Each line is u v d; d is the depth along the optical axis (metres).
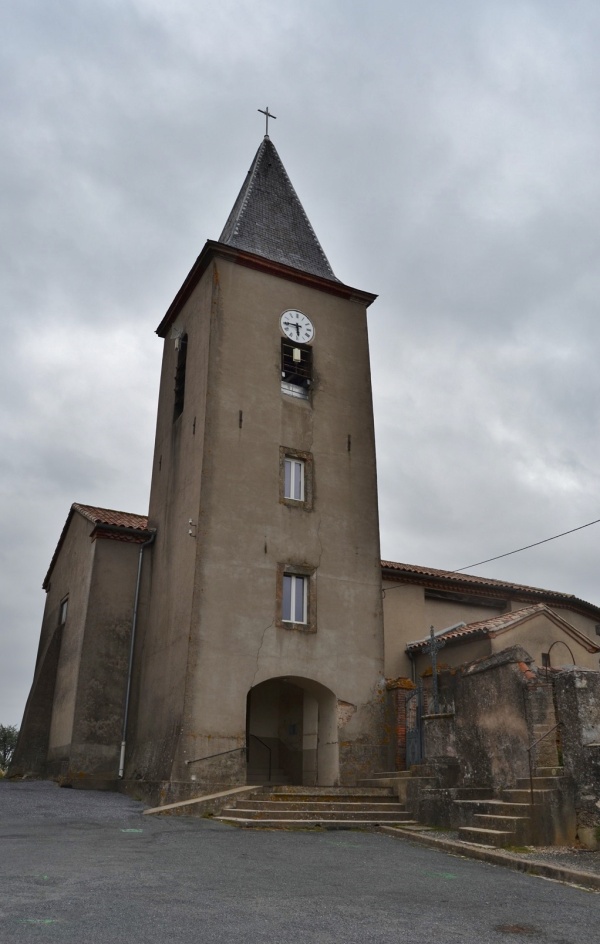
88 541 25.06
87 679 22.39
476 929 7.10
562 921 7.63
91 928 6.27
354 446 23.59
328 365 24.25
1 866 8.90
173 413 24.41
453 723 16.06
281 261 25.38
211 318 22.61
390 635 25.03
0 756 66.12
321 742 20.62
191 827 13.76
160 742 19.33
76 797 18.80
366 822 15.09
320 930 6.65
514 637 21.42
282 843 12.20
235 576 20.06
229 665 19.12
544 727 13.38
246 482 21.22
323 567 21.52
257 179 27.67
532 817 12.18
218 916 6.91
